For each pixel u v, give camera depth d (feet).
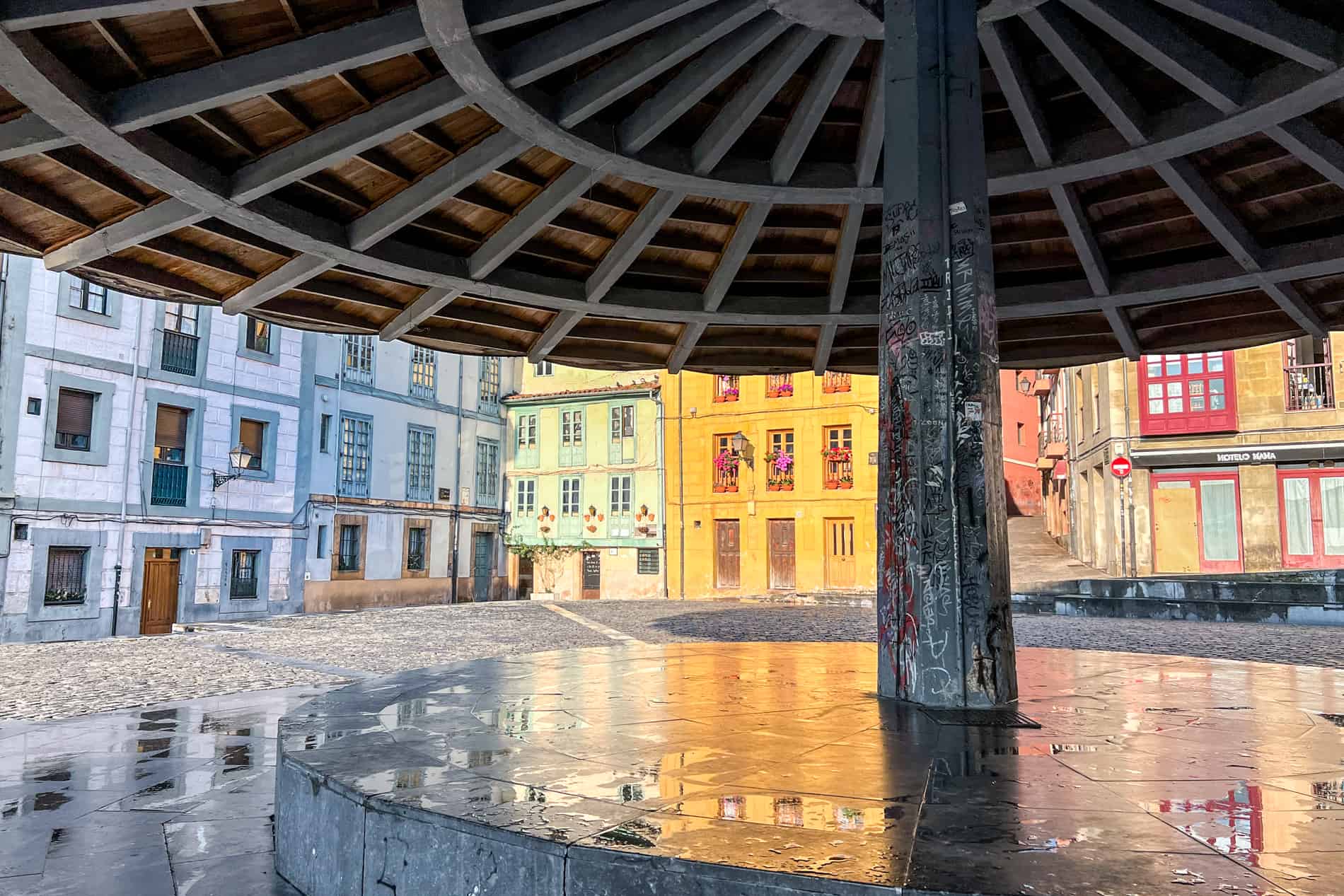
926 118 20.63
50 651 51.49
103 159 27.99
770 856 8.66
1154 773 12.60
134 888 13.20
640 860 8.68
